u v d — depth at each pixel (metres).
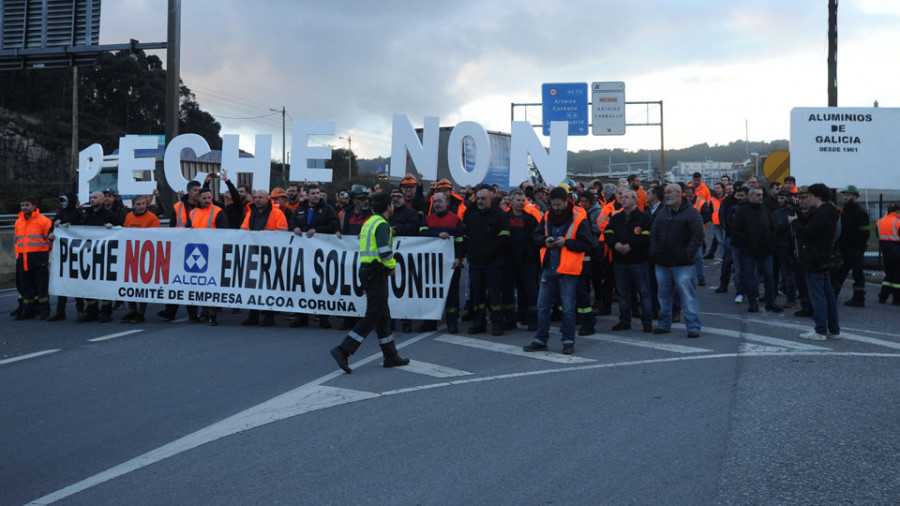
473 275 10.05
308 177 13.11
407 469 4.77
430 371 7.70
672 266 9.62
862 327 10.12
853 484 4.39
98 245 11.56
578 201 12.51
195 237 11.18
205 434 5.62
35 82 68.38
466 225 10.12
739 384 6.85
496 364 8.02
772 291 11.67
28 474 4.86
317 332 10.34
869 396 6.35
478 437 5.40
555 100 34.34
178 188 14.33
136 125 77.75
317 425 5.79
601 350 8.74
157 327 10.87
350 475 4.68
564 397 6.50
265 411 6.23
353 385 7.11
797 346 8.70
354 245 10.51
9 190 47.72
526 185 12.39
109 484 4.62
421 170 13.90
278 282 10.80
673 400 6.33
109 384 7.31
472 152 17.98
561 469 4.71
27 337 10.05
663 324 9.91
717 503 4.14
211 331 10.45
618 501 4.18
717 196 20.17
